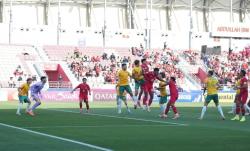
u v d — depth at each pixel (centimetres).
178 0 7288
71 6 6744
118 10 7000
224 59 6675
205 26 7488
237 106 2291
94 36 6544
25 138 1424
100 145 1297
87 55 6088
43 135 1505
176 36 6919
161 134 1584
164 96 2372
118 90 2630
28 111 2492
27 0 6494
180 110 3156
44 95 4753
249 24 6775
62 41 6388
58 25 6369
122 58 6103
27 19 6512
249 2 7625
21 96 2477
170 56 6391
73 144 1302
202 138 1482
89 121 2058
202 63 6394
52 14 6650
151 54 6359
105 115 2456
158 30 6825
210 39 7056
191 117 2427
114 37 6631
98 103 4231
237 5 7625
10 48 5775
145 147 1273
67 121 2048
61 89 4850
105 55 5988
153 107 3459
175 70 6050
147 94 2809
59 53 5994
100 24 6888
